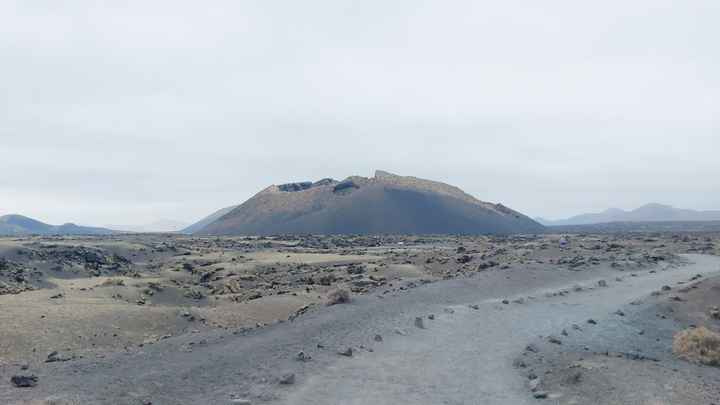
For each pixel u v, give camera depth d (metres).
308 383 16.97
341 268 69.12
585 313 32.84
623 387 16.19
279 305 42.00
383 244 157.00
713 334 23.11
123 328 32.62
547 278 47.91
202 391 15.52
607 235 183.25
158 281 57.72
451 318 29.52
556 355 21.05
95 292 45.19
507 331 26.84
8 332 28.41
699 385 16.80
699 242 108.00
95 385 15.05
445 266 67.75
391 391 16.66
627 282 47.97
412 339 24.25
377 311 30.00
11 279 57.28
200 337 24.05
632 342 25.38
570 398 15.73
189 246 135.38
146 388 15.17
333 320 27.14
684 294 37.28
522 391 17.00
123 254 98.50
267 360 19.33
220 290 54.94
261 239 195.25
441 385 17.50
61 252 82.31
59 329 30.33
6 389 14.26
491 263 59.03
